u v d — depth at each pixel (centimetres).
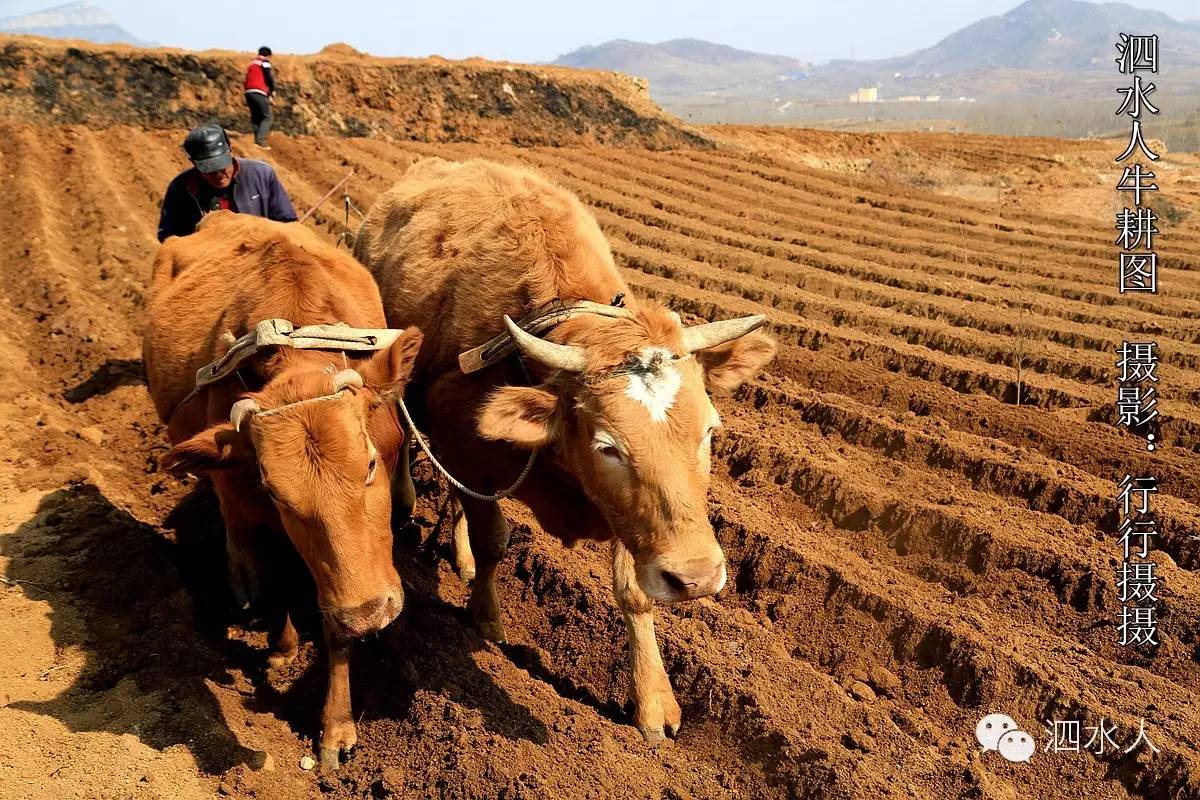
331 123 2258
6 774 412
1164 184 2256
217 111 2177
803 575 621
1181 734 480
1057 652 557
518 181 570
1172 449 770
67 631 521
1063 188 2219
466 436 501
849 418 823
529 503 502
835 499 711
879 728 493
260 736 477
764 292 1170
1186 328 1030
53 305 1051
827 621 596
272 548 619
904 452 780
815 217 1686
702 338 423
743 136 2614
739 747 491
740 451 786
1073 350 973
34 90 2025
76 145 1872
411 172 713
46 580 563
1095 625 579
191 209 707
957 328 1056
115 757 430
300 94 2256
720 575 390
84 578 566
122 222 1352
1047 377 914
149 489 707
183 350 524
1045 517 670
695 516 390
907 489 723
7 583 555
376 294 543
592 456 405
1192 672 543
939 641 554
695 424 393
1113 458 754
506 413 417
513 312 480
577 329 431
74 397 852
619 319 423
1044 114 10694
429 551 666
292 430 386
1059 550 616
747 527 660
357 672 529
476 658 540
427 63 2448
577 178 1888
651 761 479
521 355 457
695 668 529
